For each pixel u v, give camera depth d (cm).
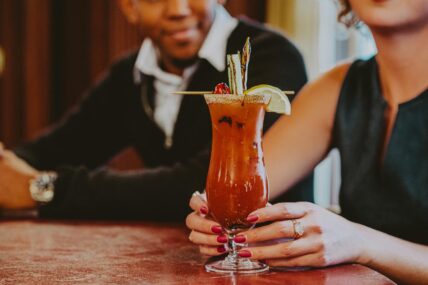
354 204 138
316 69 299
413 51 133
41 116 337
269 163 147
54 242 134
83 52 337
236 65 108
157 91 202
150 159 206
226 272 109
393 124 135
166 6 184
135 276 107
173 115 197
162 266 113
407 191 132
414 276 118
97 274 108
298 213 110
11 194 178
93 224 157
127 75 212
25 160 211
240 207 108
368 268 111
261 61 180
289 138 149
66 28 338
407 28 131
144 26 191
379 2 130
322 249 110
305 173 150
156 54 201
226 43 190
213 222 116
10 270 111
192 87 191
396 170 133
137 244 131
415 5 128
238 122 107
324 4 304
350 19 162
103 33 333
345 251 113
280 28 303
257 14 308
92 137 221
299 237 110
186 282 103
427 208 131
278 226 109
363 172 138
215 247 117
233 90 108
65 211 165
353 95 145
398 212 133
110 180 164
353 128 143
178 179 160
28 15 334
